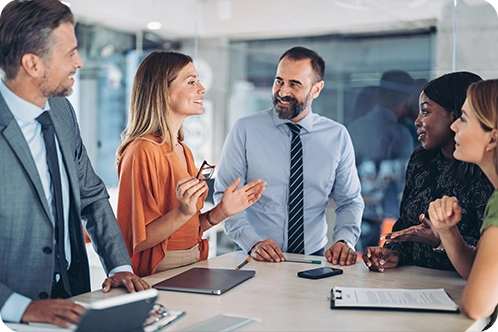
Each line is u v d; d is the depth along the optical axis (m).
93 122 5.72
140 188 2.07
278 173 2.61
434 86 2.04
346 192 2.72
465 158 1.58
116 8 5.20
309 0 5.11
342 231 2.57
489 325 1.75
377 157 5.31
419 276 1.94
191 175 2.32
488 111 1.51
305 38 5.73
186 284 1.74
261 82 6.00
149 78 2.16
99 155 5.75
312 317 1.46
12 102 1.57
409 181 2.19
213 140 6.00
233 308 1.54
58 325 1.34
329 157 2.62
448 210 1.62
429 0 4.16
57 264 1.67
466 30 2.95
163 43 5.84
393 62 5.34
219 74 5.94
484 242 1.47
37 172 1.55
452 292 1.73
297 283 1.82
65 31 1.55
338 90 5.79
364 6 4.74
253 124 2.65
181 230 2.13
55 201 1.64
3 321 1.39
